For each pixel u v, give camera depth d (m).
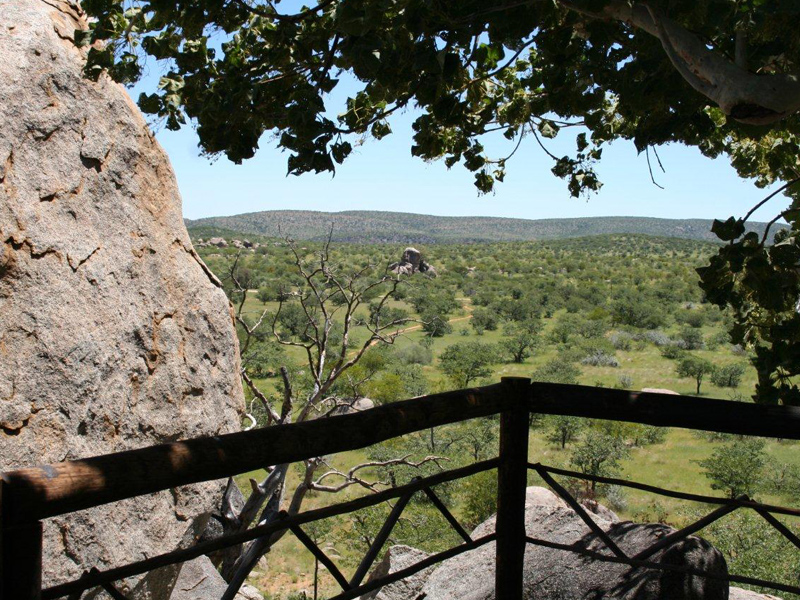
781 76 2.23
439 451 30.52
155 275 3.78
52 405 3.09
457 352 61.09
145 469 1.49
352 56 2.62
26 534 1.32
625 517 25.67
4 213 2.98
